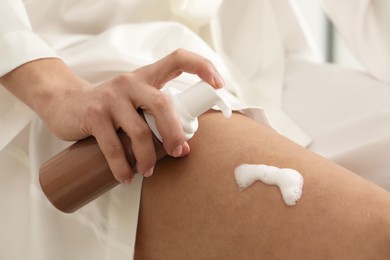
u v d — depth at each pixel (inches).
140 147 25.5
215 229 25.9
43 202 29.6
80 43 33.1
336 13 37.7
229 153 26.8
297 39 41.1
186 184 26.7
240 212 25.6
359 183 25.4
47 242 29.6
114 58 30.4
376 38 35.5
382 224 23.9
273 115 34.4
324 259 24.0
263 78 38.3
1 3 30.2
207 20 36.8
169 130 25.2
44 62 29.2
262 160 26.4
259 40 39.6
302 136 33.1
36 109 28.4
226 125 28.1
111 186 26.8
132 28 32.9
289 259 24.5
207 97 25.5
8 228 31.5
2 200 31.4
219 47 37.9
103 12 34.5
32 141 30.1
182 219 26.6
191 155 27.2
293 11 40.4
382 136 30.7
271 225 25.0
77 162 26.3
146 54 32.0
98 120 25.9
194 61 25.8
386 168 30.7
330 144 32.6
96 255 29.2
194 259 26.4
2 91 30.9
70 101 27.1
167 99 25.4
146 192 27.4
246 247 25.2
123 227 28.0
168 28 33.5
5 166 31.4
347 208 24.5
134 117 25.6
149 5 35.6
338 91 35.2
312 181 25.4
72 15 34.5
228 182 26.1
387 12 35.0
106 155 25.9
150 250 27.5
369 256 23.6
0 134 30.3
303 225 24.6
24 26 30.1
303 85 36.9
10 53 29.1
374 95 33.8
